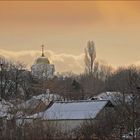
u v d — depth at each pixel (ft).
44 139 249.96
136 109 309.01
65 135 260.83
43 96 459.73
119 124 280.31
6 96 493.36
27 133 250.57
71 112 353.10
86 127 269.23
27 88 540.11
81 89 606.55
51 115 341.00
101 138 266.16
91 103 362.94
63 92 565.12
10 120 270.87
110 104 358.23
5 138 248.11
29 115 305.73
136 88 336.49
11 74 531.91
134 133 275.18
